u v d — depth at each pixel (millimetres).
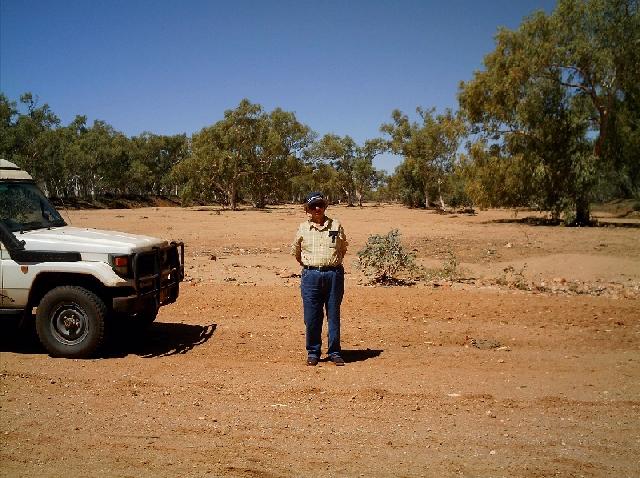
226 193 83938
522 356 7180
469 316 9289
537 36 37281
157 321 9016
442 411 5242
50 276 7039
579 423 4957
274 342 7863
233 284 12469
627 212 55750
